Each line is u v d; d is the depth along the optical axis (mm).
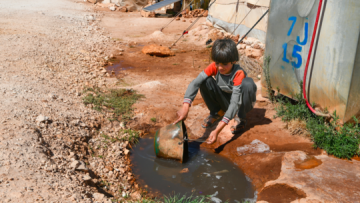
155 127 4625
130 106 5082
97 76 6770
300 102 4336
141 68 7809
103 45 10219
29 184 2541
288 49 4391
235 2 10828
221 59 3482
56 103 4520
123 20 15594
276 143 3959
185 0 17266
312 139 3934
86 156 3553
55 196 2467
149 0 20047
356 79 3518
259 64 7770
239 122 4316
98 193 2762
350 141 3607
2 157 2820
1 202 2254
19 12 13211
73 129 3930
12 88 4645
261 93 5273
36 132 3451
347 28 3439
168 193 3170
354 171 3256
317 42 3850
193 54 9422
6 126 3404
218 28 12273
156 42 11297
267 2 8875
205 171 3568
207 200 3062
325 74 3801
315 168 3314
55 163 3035
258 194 3082
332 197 2842
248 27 10047
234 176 3469
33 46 7883
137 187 3238
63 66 6922
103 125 4426
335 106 3775
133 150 4020
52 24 11867
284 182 3086
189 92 3787
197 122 4617
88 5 19266
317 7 3797
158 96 5629
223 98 4125
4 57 6473
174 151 3668
